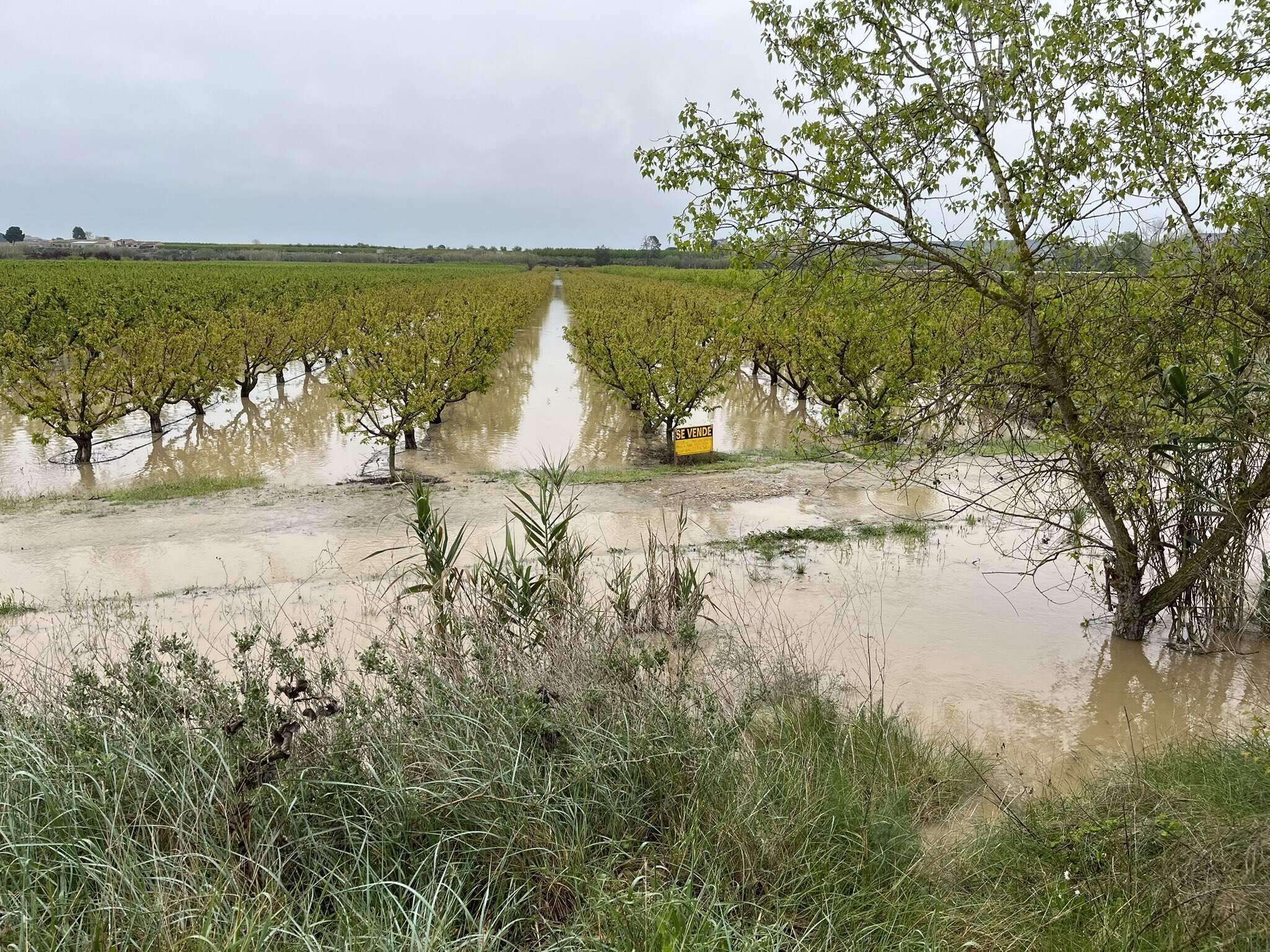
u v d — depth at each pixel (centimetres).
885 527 903
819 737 449
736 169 541
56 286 2712
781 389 1934
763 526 911
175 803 312
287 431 1538
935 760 444
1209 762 416
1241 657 605
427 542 543
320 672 430
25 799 301
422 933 259
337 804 327
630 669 434
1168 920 291
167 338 1619
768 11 548
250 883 288
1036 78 529
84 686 378
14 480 1160
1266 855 319
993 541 862
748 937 271
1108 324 544
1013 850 355
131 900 263
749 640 607
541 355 2678
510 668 439
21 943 233
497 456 1337
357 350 1612
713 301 2294
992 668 588
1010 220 537
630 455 1346
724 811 347
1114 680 572
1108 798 390
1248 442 507
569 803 332
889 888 321
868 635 640
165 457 1316
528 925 295
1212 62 538
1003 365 545
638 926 271
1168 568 676
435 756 350
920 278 579
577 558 607
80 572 756
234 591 706
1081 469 584
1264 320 527
